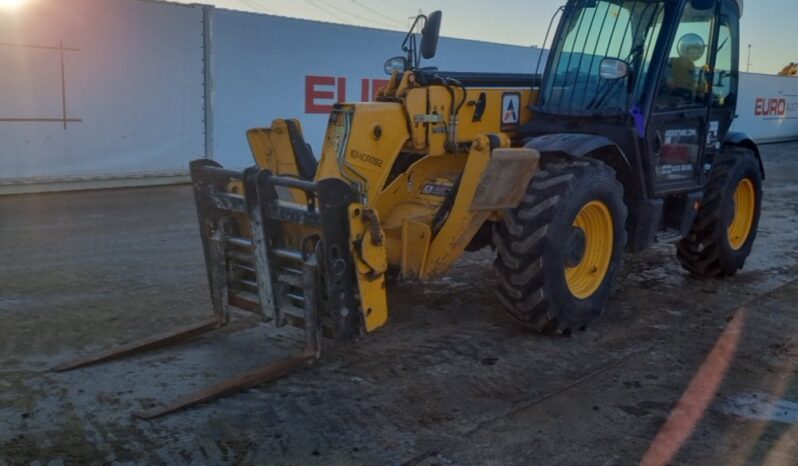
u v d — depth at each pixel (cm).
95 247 645
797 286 588
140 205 853
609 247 468
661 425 339
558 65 530
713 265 594
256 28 1044
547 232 421
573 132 505
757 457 313
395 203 461
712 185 583
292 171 484
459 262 633
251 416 335
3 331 433
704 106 544
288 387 367
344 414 340
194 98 1006
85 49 902
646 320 492
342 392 364
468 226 411
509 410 350
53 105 892
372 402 354
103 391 357
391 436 321
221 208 406
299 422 331
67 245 649
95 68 915
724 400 368
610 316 498
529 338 449
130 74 945
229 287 423
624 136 486
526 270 426
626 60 498
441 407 351
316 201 368
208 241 420
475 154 392
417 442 317
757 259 685
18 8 845
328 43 1124
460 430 329
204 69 1007
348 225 357
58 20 877
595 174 444
